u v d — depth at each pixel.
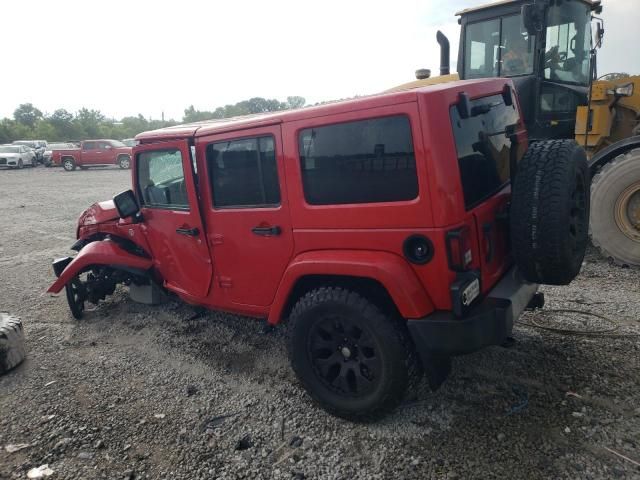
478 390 3.40
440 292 2.78
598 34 6.75
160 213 4.36
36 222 11.79
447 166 2.65
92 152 29.00
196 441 3.16
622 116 6.30
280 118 3.16
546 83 6.38
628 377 3.39
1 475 2.93
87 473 2.93
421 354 2.82
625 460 2.65
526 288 3.16
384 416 3.13
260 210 3.43
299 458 2.93
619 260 5.64
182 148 3.81
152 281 4.82
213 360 4.25
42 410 3.64
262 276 3.61
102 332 5.02
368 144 2.84
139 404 3.64
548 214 2.82
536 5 5.71
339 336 3.17
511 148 3.50
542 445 2.82
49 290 5.10
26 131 61.72
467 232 2.78
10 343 4.25
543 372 3.54
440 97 2.67
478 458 2.77
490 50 6.70
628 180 5.42
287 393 3.64
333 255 3.06
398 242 2.83
